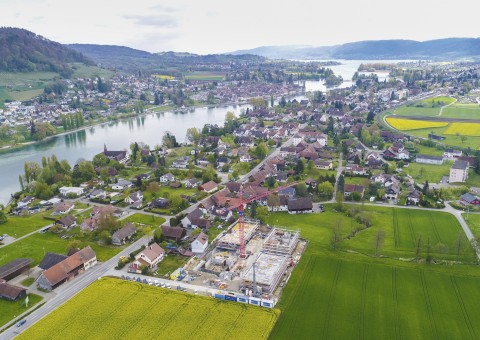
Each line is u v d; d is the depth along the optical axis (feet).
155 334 356.79
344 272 456.45
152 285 440.86
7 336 362.94
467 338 349.61
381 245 515.09
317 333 357.41
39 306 410.11
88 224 593.01
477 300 401.08
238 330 359.46
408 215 617.62
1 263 499.51
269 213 647.15
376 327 364.38
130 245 544.62
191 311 389.60
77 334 359.05
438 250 494.18
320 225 594.24
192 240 549.95
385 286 426.92
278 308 394.11
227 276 456.86
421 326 364.99
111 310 393.09
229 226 593.83
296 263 479.41
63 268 459.32
